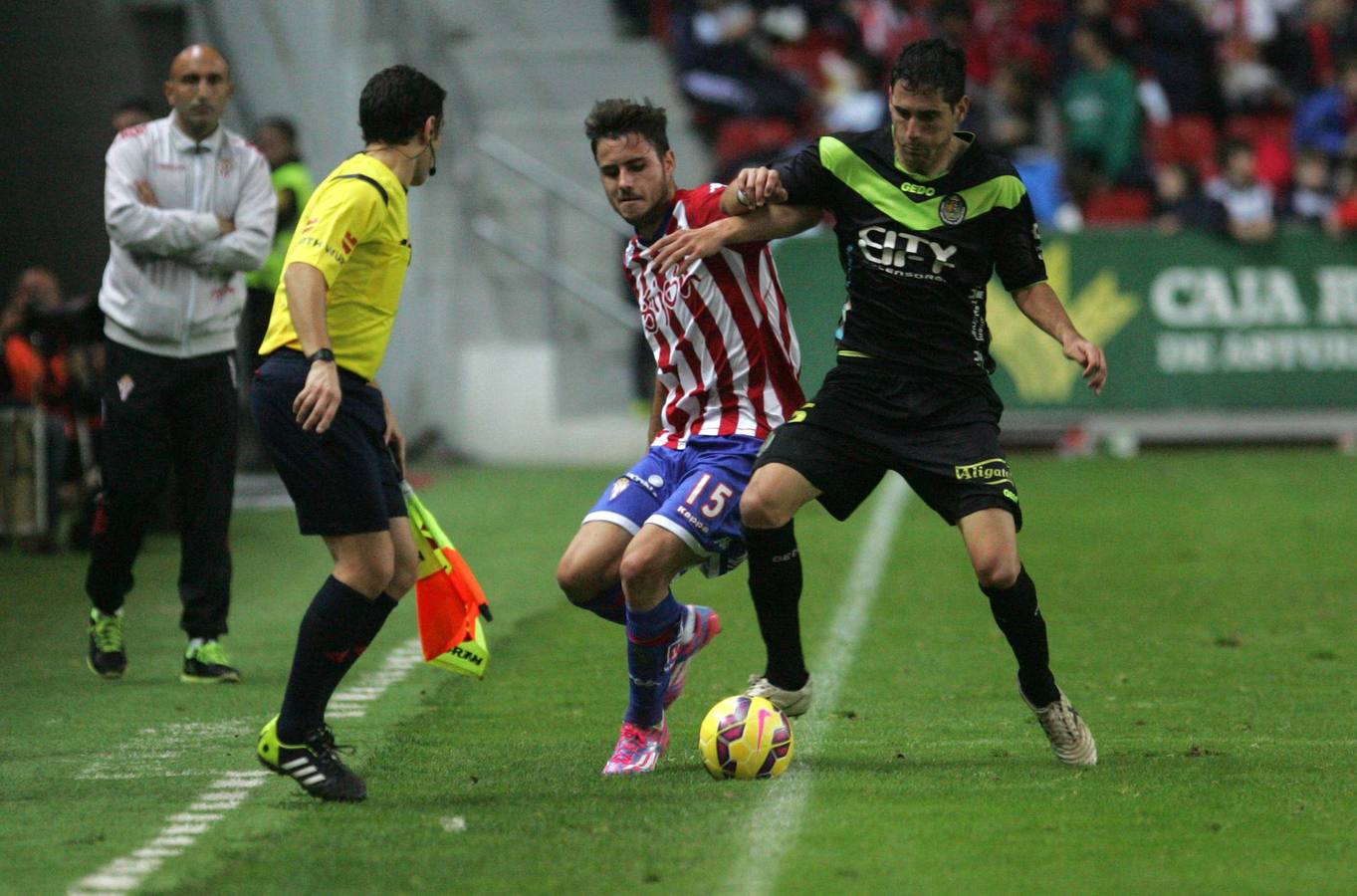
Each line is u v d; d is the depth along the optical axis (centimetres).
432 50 6359
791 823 1633
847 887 1435
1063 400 5684
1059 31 6431
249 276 3969
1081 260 5631
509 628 2870
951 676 2456
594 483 5138
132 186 2495
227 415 2511
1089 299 5647
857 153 1903
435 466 5709
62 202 5419
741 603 3127
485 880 1455
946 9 6594
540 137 6331
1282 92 6550
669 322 1961
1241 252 5634
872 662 2561
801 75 6488
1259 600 3095
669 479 1958
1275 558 3588
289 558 3762
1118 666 2523
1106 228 5641
